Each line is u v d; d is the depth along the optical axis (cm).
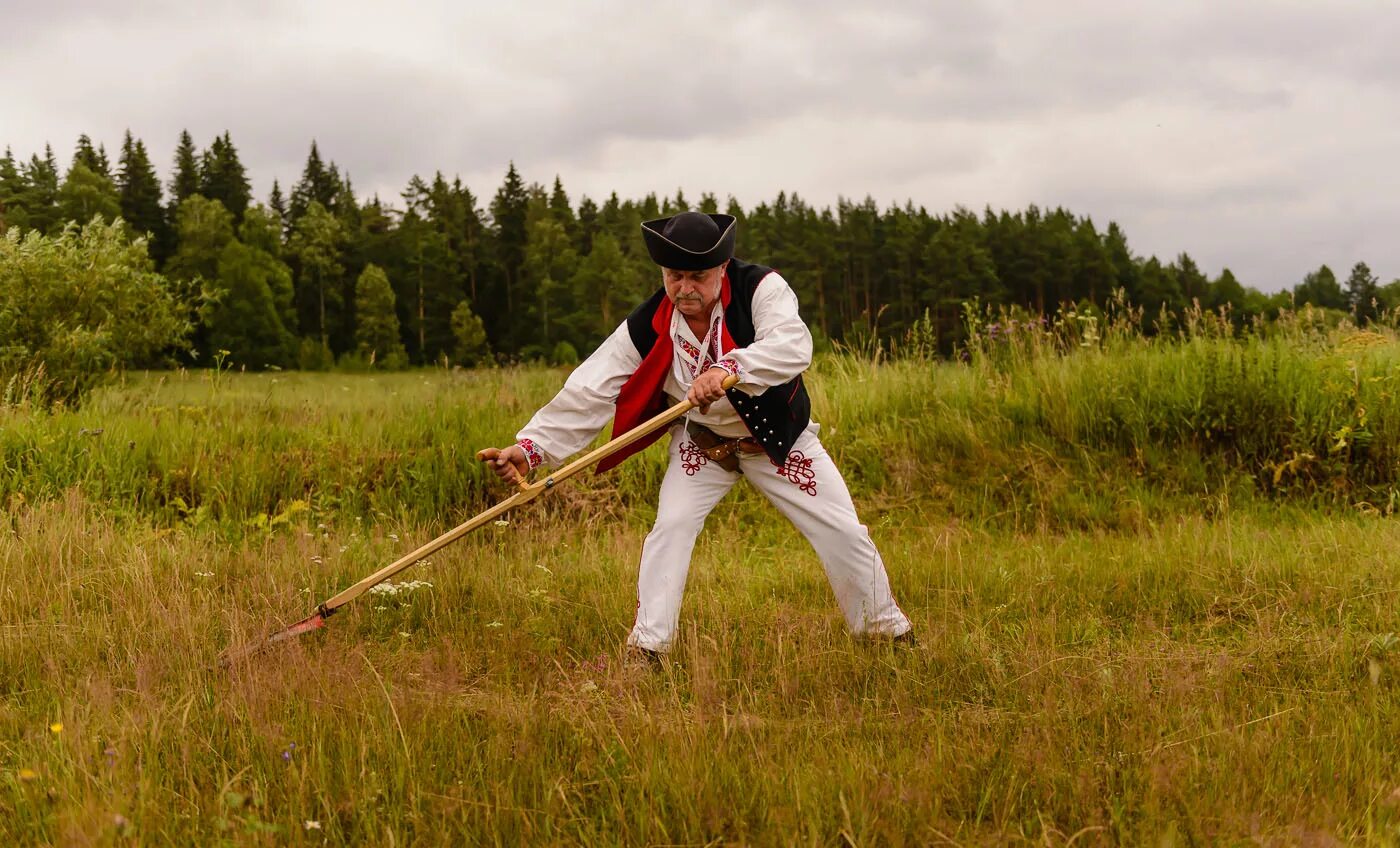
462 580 557
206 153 11569
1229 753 318
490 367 1295
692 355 422
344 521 711
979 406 874
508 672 417
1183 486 790
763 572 628
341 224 10469
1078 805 289
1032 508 771
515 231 10931
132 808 284
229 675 388
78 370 1093
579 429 430
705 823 283
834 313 9844
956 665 425
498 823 281
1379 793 289
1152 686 396
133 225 9344
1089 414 837
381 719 341
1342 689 386
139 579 517
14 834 279
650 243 404
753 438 426
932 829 273
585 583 573
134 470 756
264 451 802
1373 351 861
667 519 432
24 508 677
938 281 9000
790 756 319
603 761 317
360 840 279
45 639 448
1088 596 548
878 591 446
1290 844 265
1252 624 497
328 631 473
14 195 8956
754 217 10256
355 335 9006
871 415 886
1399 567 554
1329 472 781
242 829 273
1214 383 827
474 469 770
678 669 419
